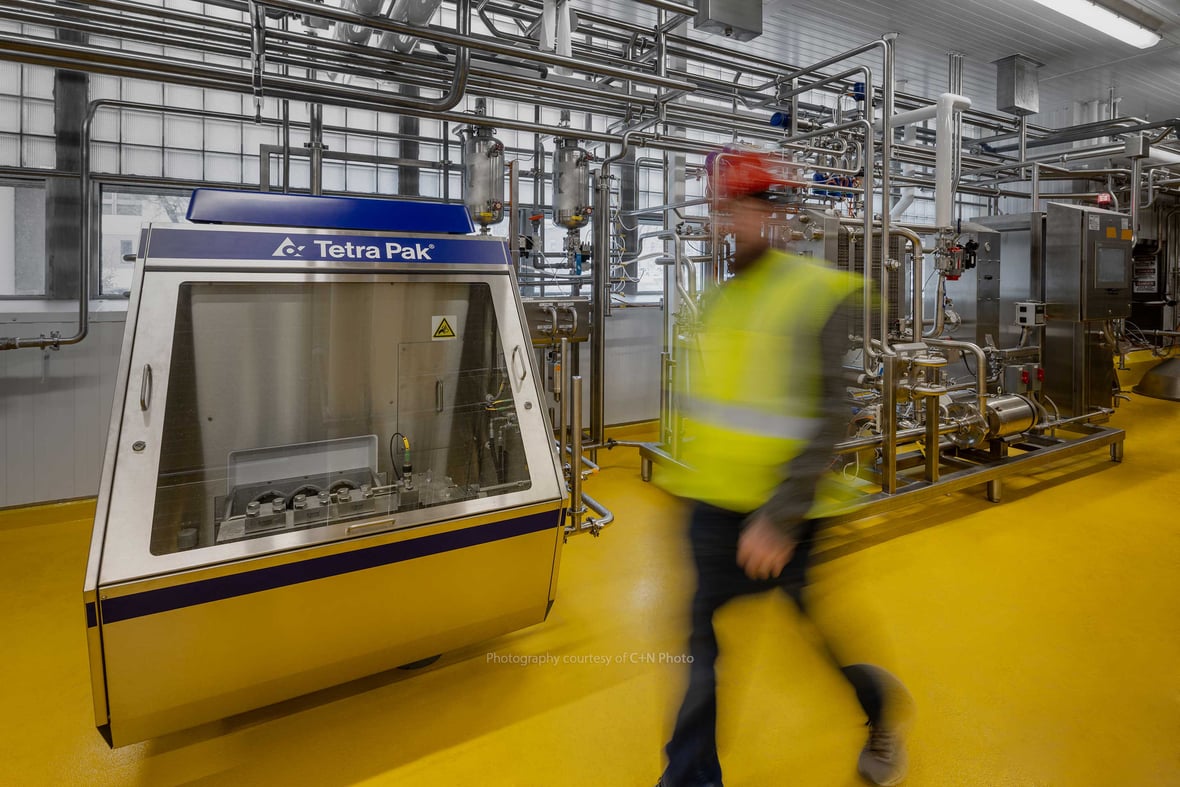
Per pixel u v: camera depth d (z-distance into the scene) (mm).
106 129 3693
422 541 1646
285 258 1640
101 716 1383
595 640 2139
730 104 5809
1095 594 2426
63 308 3484
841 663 1453
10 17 2254
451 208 1949
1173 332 6820
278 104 4117
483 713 1778
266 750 1637
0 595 2453
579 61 2387
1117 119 5746
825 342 1271
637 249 5457
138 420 1432
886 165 2900
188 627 1408
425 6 2514
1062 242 4277
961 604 2352
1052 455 3730
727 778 1528
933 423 3154
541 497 1826
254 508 1572
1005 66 5285
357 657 1687
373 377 1899
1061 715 1746
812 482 1269
